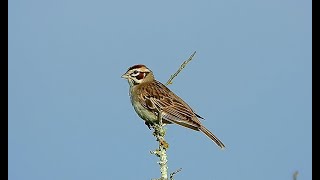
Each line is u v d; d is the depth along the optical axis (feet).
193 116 43.09
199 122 42.16
